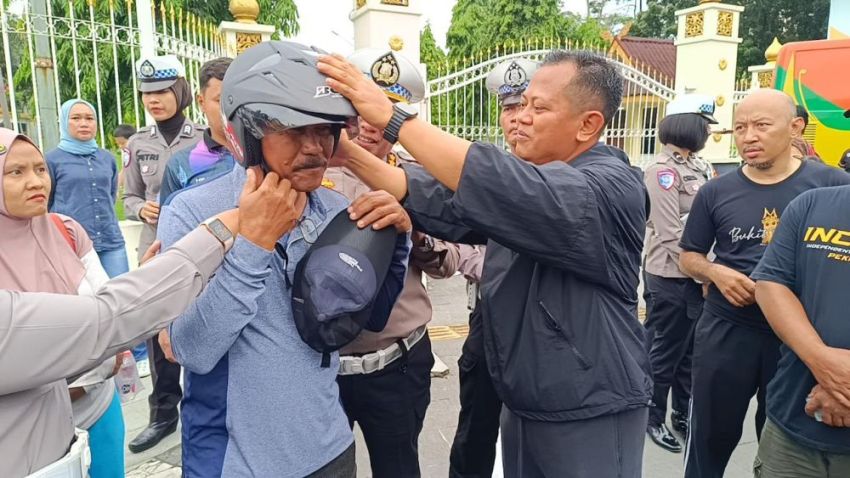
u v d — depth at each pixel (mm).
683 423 3285
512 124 2588
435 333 4922
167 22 4906
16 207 1465
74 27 3887
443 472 2875
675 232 3119
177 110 3557
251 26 5363
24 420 1231
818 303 1661
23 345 1024
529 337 1538
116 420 1915
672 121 3252
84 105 3730
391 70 2010
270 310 1271
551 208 1331
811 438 1688
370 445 2100
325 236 1294
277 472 1269
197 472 1282
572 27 15242
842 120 5047
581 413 1500
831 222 1659
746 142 2346
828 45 5109
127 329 1107
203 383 1282
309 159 1140
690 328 3158
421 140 1295
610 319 1528
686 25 8266
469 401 2383
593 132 1590
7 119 3635
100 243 3793
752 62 22609
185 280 1121
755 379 2359
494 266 1646
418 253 2000
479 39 15195
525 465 1687
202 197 1315
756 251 2381
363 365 1934
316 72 1146
